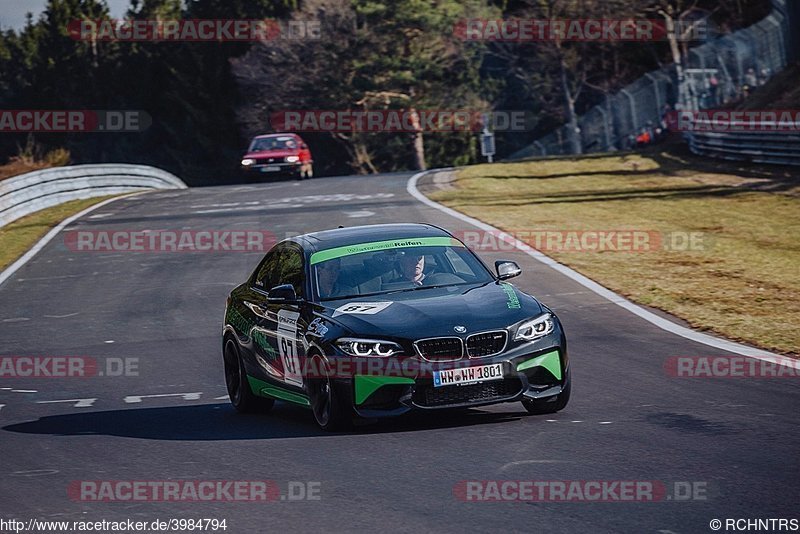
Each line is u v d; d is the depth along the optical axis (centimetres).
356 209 9500
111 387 4169
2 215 10119
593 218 8419
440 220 8450
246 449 2883
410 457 2628
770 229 7619
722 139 12075
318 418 3072
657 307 5009
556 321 3053
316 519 2161
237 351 3666
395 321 2942
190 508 2309
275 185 13162
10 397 4100
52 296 6631
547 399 3052
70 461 2888
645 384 3447
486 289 3180
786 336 4184
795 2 15325
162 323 5562
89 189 13062
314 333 3033
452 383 2855
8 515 2342
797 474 2284
